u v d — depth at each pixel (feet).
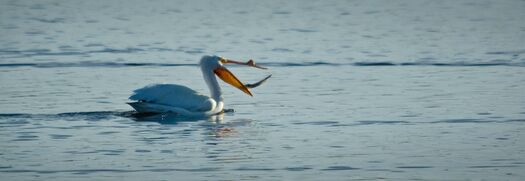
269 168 42.96
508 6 126.93
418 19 115.34
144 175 41.70
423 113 56.03
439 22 111.86
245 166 43.32
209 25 110.52
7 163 43.60
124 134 49.98
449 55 83.87
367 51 87.35
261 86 66.95
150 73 73.51
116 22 113.70
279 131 51.03
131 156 45.14
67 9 127.65
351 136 49.73
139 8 129.90
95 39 96.94
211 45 92.53
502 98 60.95
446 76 71.10
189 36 99.96
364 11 124.57
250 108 58.13
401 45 91.91
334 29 106.01
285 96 62.39
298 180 40.93
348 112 56.49
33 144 47.42
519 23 109.40
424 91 64.03
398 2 134.62
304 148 46.88
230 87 66.13
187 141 48.44
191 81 69.87
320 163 43.86
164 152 45.93
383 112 56.34
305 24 110.83
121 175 41.65
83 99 60.70
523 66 76.48
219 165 43.50
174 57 83.51
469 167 43.06
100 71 74.23
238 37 99.14
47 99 60.44
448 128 51.67
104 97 61.57
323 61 80.69
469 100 60.34
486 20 112.98
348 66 77.41
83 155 45.24
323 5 132.05
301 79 70.03
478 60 80.53
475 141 48.34
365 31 104.01
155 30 105.70
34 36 98.94
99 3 135.74
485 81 68.39
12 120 53.31
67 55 84.02
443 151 46.21
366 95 62.49
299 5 132.16
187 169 42.70
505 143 47.80
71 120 53.52
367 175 41.75
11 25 109.19
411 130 51.21
